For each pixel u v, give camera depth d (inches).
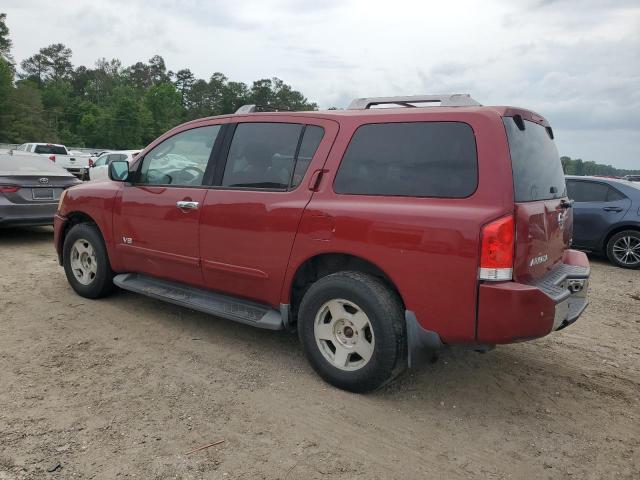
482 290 118.2
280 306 153.6
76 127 3927.2
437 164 128.7
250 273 156.8
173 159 182.5
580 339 198.8
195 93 4933.6
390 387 147.8
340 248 137.4
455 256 120.5
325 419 129.5
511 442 123.6
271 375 152.3
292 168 152.2
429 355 136.6
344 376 140.8
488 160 122.0
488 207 119.3
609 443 125.0
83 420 124.0
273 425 125.6
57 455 110.0
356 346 139.3
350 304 137.6
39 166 355.9
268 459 112.3
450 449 119.5
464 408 138.7
